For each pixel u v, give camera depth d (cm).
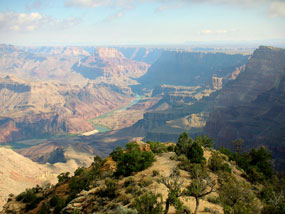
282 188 5075
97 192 3962
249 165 6681
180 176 4150
